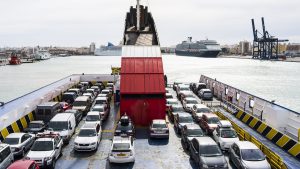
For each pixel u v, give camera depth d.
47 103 29.28
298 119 24.08
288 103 64.56
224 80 108.81
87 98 35.47
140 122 29.36
